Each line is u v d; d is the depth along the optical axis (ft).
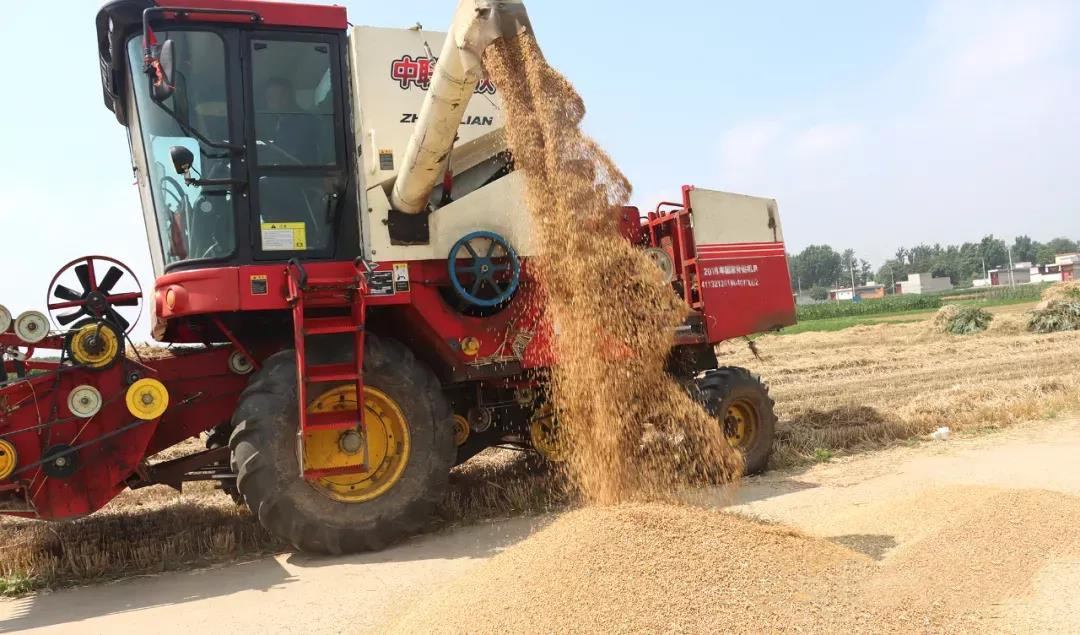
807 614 10.85
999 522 14.14
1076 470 20.90
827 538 15.15
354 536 17.26
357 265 18.15
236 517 21.11
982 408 30.04
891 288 468.34
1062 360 49.11
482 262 19.69
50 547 18.49
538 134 17.15
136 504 23.36
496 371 20.04
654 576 11.59
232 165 17.80
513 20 16.60
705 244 24.36
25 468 16.37
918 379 43.93
